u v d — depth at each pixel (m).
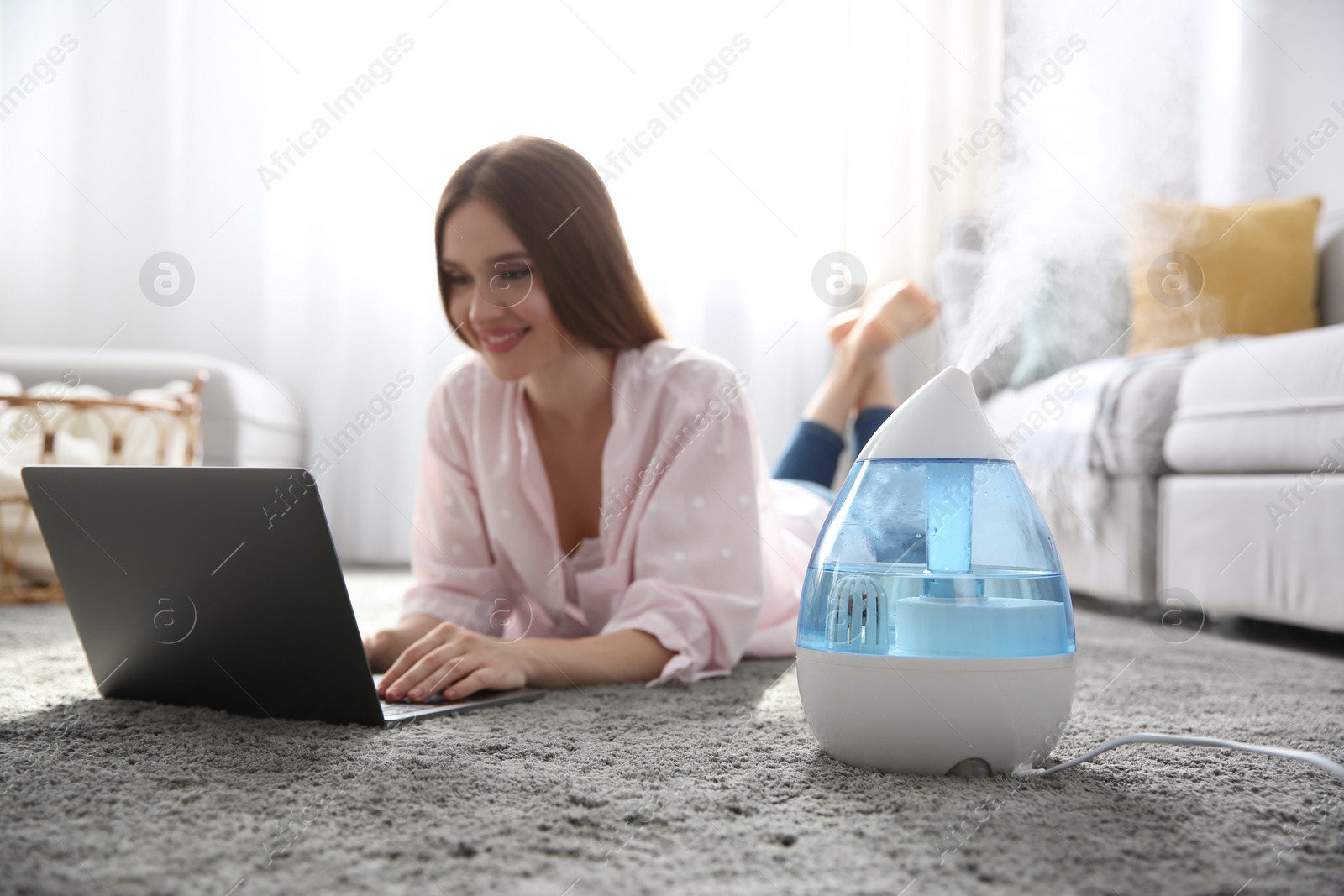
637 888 0.48
